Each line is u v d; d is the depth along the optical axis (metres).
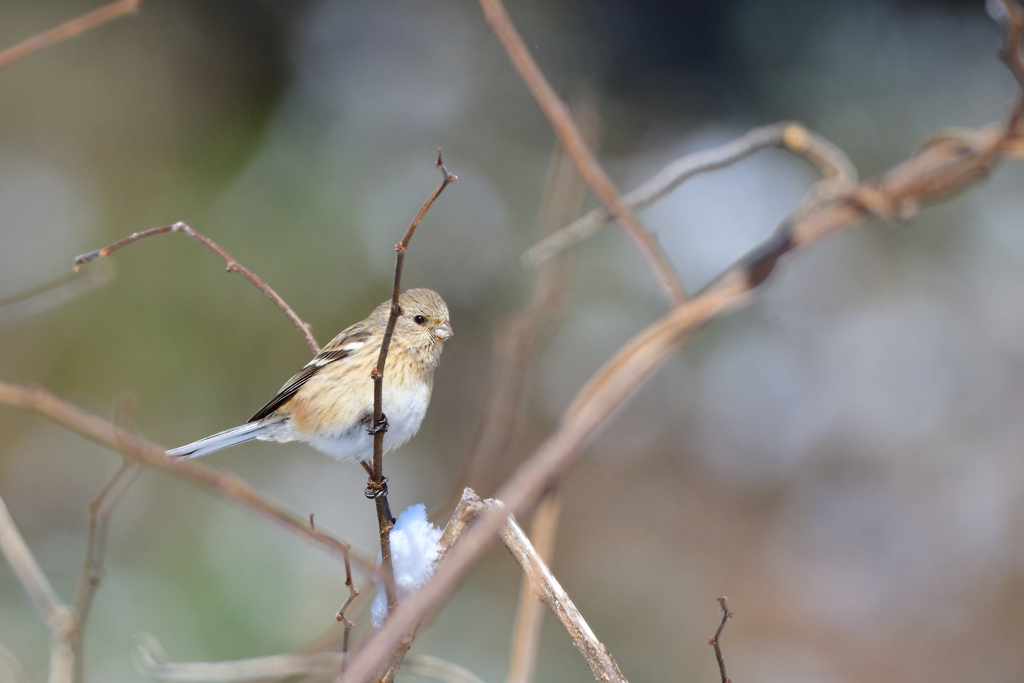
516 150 16.09
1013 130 5.51
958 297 14.39
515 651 4.64
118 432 5.23
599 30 17.27
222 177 14.54
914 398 14.05
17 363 12.25
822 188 5.82
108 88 14.39
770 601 13.13
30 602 10.01
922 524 13.30
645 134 16.86
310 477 13.02
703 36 17.25
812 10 16.67
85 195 13.85
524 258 5.45
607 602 13.29
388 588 3.86
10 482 11.78
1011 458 13.22
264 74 15.54
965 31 16.06
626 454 14.89
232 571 11.12
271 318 13.48
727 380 14.92
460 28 16.70
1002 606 12.34
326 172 15.03
